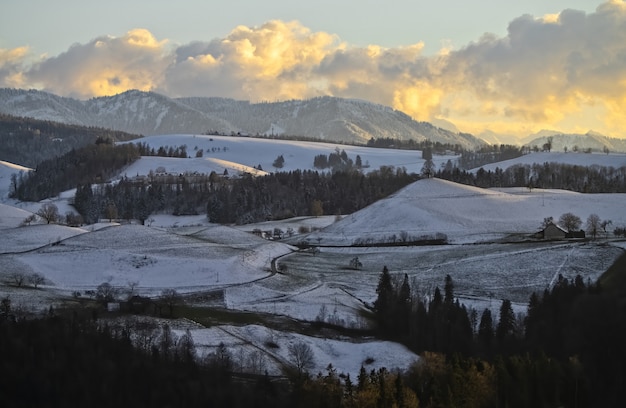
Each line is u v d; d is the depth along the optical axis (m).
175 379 156.75
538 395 152.25
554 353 171.38
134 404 151.75
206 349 176.50
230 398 150.50
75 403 152.12
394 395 145.50
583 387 154.62
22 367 157.88
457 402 147.12
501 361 158.12
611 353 166.25
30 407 151.38
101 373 157.50
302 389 150.75
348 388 151.12
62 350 163.25
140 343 172.00
